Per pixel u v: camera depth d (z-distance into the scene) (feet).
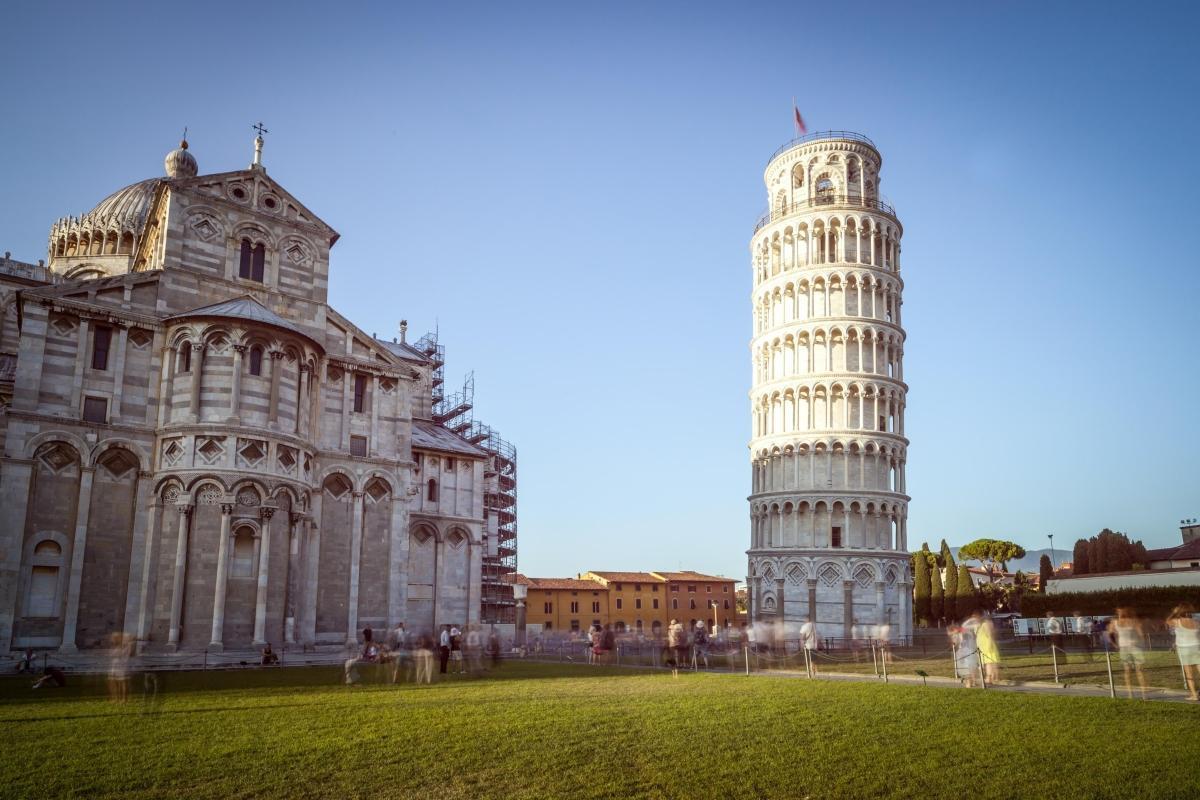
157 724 76.48
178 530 163.63
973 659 116.16
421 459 241.76
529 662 179.11
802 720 79.77
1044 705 89.56
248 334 173.06
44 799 50.08
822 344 294.05
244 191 193.47
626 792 52.75
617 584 528.63
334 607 189.78
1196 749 65.41
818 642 225.35
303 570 183.73
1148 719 79.41
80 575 157.69
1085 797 52.34
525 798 51.08
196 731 72.64
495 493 352.08
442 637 171.12
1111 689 97.04
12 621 150.41
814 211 303.07
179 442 166.20
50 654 151.64
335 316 203.21
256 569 167.02
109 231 263.70
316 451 188.44
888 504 282.15
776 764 60.39
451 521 244.01
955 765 60.49
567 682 122.11
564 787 53.57
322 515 191.62
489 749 64.69
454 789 53.06
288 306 195.72
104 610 160.25
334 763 59.72
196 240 184.55
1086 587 291.17
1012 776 57.36
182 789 52.75
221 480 165.17
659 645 222.07
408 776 56.18
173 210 182.19
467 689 110.01
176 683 117.29
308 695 101.30
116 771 57.11
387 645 163.53
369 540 199.41
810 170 311.68
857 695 100.94
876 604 271.69
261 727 74.84
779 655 195.93
